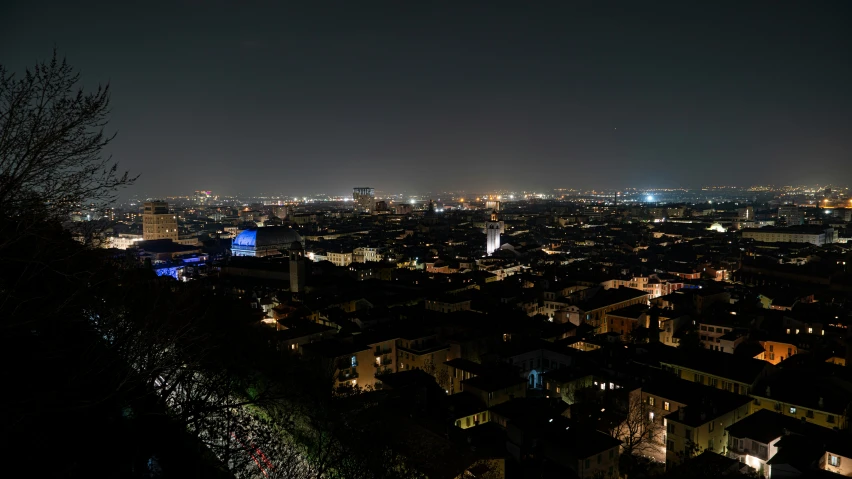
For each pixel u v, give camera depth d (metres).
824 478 73.88
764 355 146.50
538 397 109.31
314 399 77.19
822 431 88.19
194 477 44.28
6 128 32.75
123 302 50.53
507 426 87.81
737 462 83.44
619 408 105.44
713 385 113.69
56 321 40.56
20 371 37.31
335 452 67.69
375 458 67.38
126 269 75.19
